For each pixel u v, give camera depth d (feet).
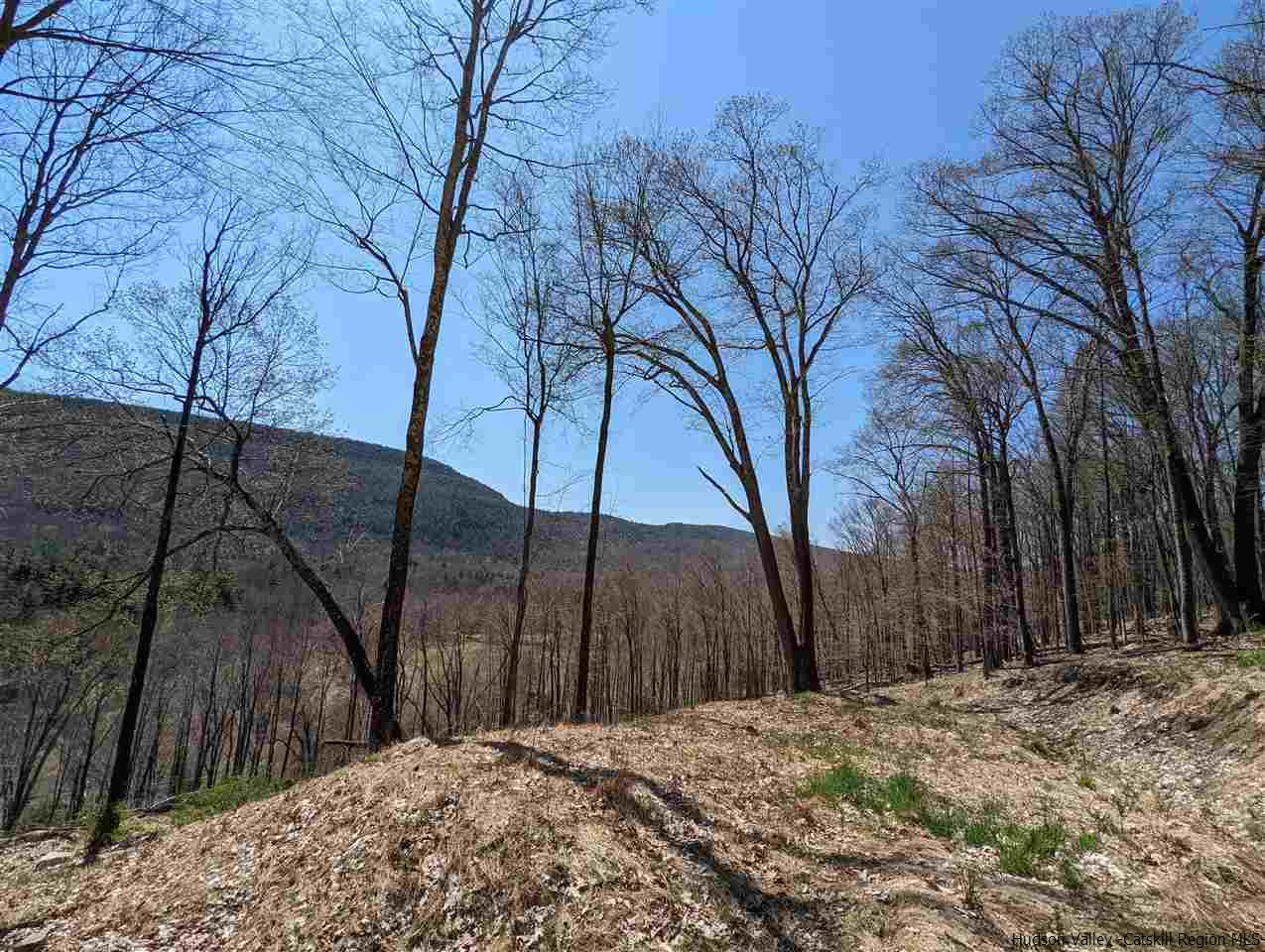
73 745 105.40
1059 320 59.26
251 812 24.79
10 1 16.76
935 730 38.91
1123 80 55.52
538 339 58.44
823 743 33.81
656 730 34.73
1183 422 85.56
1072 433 83.15
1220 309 56.49
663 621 172.96
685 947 13.82
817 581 143.54
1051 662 68.33
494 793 20.25
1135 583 86.43
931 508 89.61
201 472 45.55
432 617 153.17
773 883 16.61
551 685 164.04
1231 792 27.78
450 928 14.84
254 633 117.80
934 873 16.63
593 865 16.39
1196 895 15.74
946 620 105.70
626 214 57.72
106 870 24.30
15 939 17.61
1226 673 39.52
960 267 69.10
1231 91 26.11
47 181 31.12
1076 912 14.51
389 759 26.30
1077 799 24.88
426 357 37.76
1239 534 54.39
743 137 61.36
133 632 69.00
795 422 60.75
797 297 61.36
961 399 71.97
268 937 15.53
